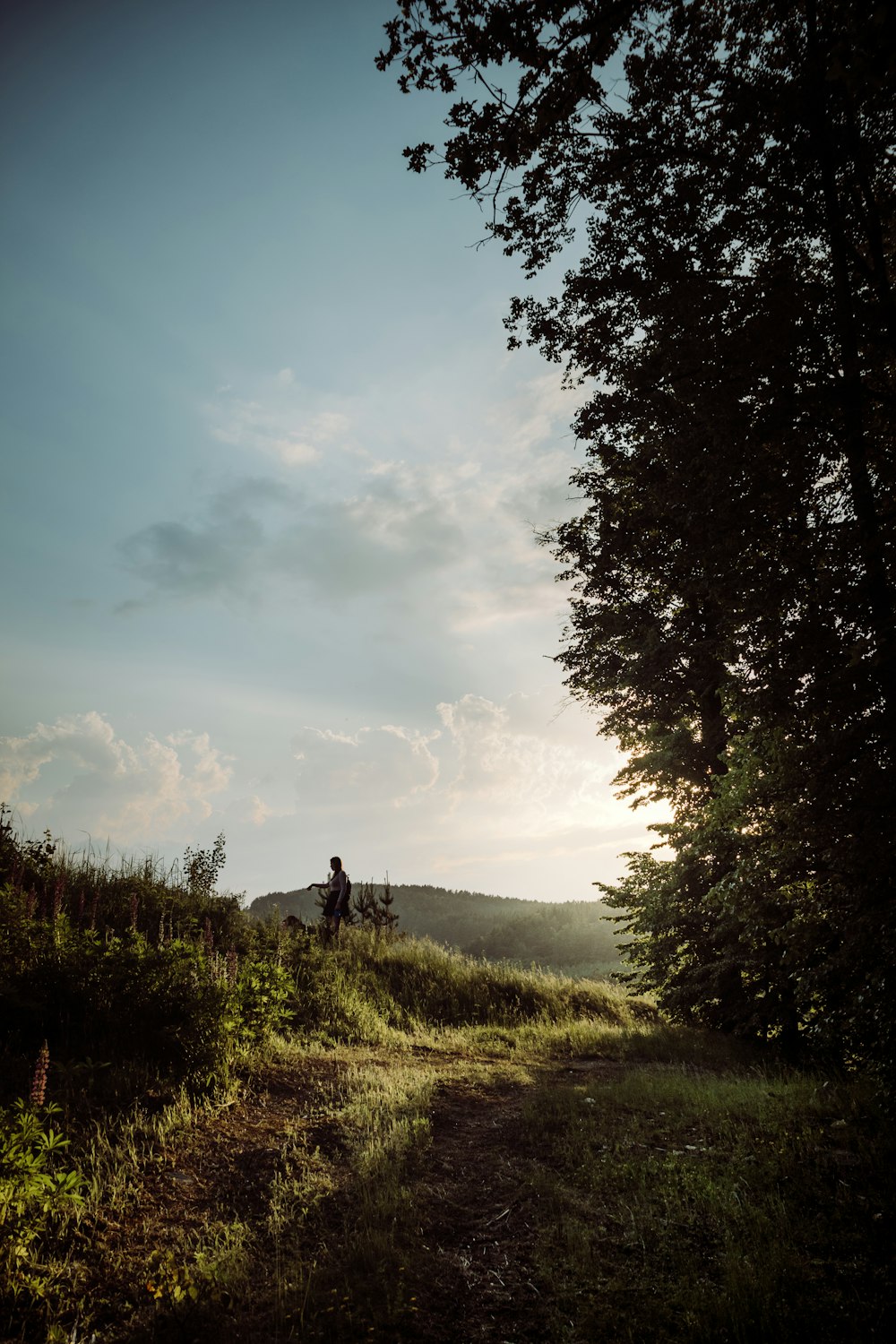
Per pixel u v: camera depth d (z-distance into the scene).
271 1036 9.56
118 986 7.91
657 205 10.12
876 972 7.67
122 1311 3.94
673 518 10.96
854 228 9.65
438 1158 6.53
